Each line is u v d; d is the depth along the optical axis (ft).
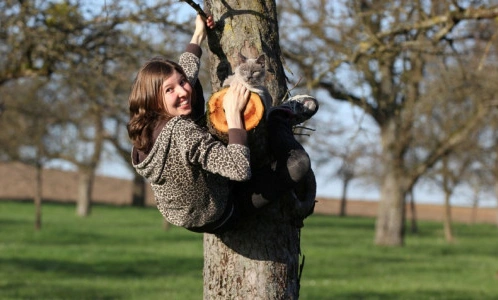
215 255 15.70
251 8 16.43
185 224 14.34
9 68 42.65
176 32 41.09
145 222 153.38
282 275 15.40
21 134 113.29
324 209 235.61
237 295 15.40
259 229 15.38
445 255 101.76
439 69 57.31
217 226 14.62
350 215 220.23
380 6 43.68
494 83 57.26
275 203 15.40
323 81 48.98
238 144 13.76
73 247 97.30
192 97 15.07
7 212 165.48
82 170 146.72
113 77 42.98
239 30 16.30
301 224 15.72
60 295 54.80
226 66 16.35
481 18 38.09
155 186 14.17
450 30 39.04
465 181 135.74
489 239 138.72
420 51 39.42
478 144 112.68
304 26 48.96
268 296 15.28
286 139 14.75
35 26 40.52
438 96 61.31
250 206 14.70
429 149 107.24
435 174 126.21
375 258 94.02
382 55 39.14
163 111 14.32
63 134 128.57
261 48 16.25
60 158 132.26
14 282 62.08
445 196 130.31
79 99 51.06
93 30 41.24
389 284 67.10
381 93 49.65
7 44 42.16
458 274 77.46
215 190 14.10
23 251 89.40
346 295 59.00
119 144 135.03
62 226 135.03
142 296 55.31
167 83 14.26
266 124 14.73
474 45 54.70
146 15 39.29
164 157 13.74
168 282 64.95
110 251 93.25
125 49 41.29
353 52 40.78
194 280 66.85
